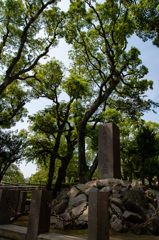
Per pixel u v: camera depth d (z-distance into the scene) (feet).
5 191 18.04
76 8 54.85
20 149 50.90
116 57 53.06
